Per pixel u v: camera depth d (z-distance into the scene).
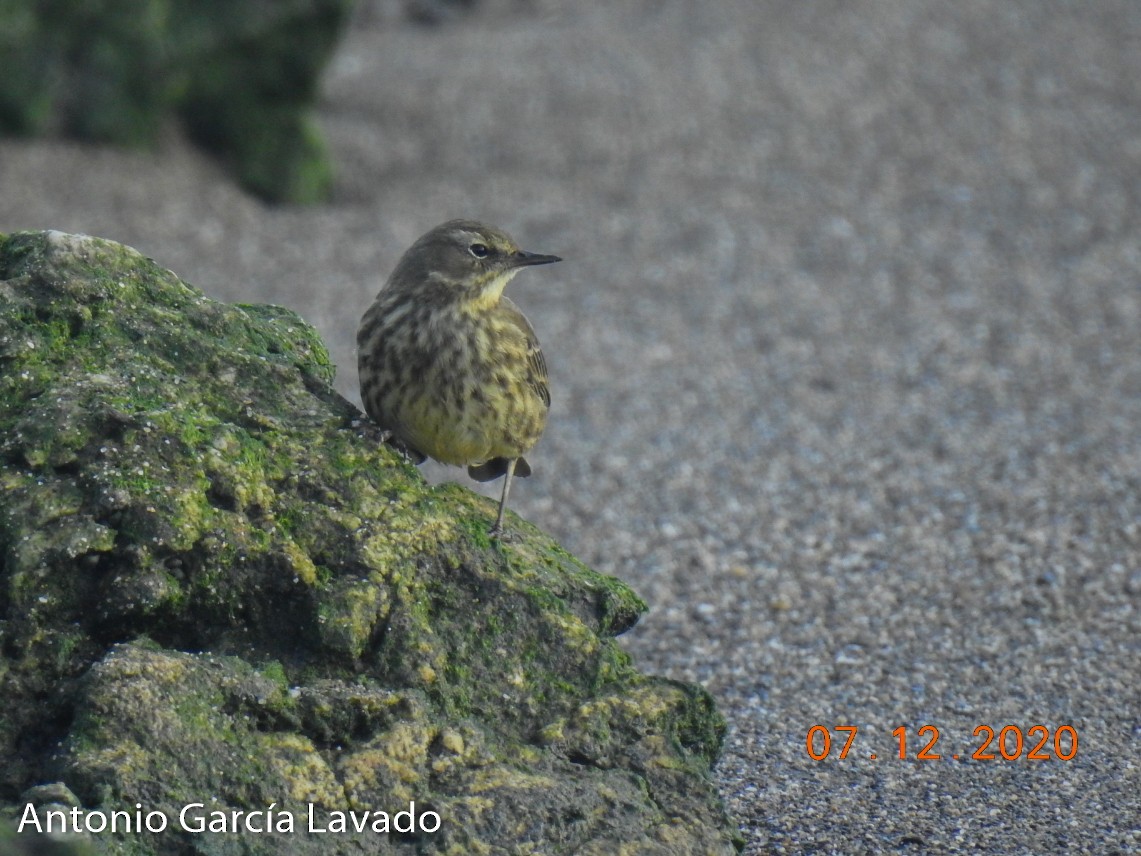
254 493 7.14
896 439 16.08
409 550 7.30
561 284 20.75
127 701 6.41
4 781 6.41
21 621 6.63
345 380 17.19
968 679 10.92
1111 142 26.89
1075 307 20.25
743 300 20.31
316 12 22.78
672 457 15.70
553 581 7.62
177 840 6.18
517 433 9.47
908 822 8.77
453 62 29.02
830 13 32.75
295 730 6.67
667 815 7.02
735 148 25.84
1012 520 13.85
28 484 6.85
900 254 22.11
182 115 23.11
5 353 7.32
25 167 21.53
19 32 21.61
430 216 22.89
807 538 13.70
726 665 11.30
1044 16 33.50
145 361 7.52
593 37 30.92
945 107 28.19
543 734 7.13
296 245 21.48
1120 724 10.17
